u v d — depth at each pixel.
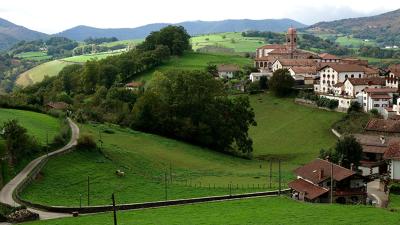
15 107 190.62
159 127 193.00
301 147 192.62
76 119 188.38
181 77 198.00
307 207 97.88
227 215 93.25
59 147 141.38
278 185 126.25
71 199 108.81
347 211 91.81
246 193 115.69
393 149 124.12
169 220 90.31
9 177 114.19
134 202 108.25
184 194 115.56
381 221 83.06
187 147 178.62
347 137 141.75
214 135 190.12
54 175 120.69
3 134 126.62
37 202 103.62
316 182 110.94
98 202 107.31
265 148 196.62
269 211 95.25
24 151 126.12
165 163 151.12
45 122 168.12
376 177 135.88
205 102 194.00
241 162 168.75
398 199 108.81
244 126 194.12
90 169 128.62
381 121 170.25
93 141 143.62
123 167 135.88
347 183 109.75
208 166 155.50
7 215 92.44
